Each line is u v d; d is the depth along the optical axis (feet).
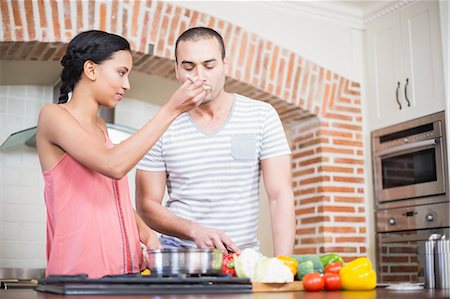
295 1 13.85
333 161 14.02
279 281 4.41
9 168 12.67
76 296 3.69
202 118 6.52
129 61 5.65
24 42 10.92
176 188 6.59
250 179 6.48
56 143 5.17
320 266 4.95
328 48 14.42
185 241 6.26
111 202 5.52
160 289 3.90
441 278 4.94
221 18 12.93
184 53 6.11
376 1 14.15
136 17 11.82
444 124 12.37
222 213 6.35
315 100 13.99
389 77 14.01
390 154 13.80
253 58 13.20
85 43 5.44
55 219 5.31
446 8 12.13
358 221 14.08
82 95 5.53
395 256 13.38
